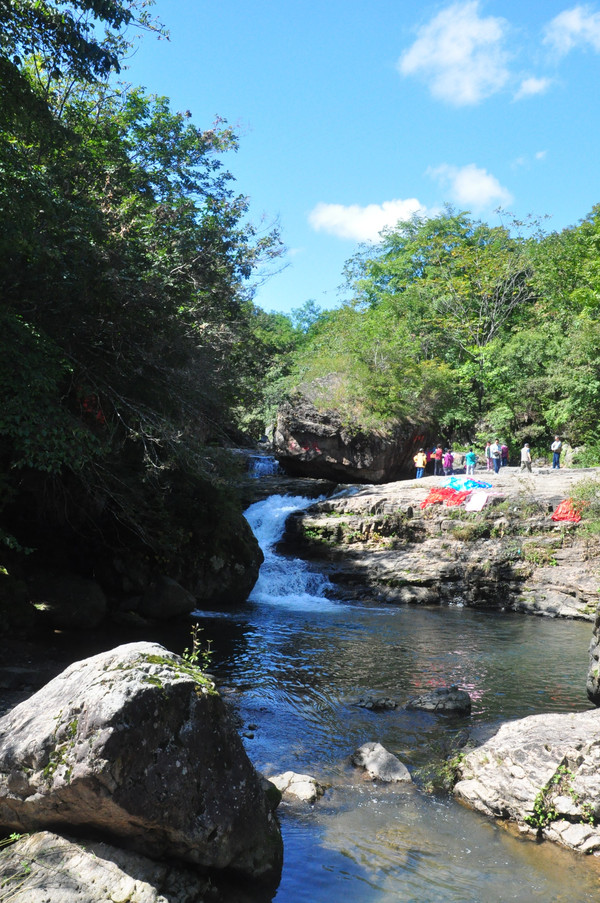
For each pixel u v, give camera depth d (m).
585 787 6.11
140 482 16.22
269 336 50.00
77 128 16.14
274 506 28.05
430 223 52.56
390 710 10.04
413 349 42.88
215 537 18.73
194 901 4.52
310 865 5.54
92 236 12.84
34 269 11.74
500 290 46.47
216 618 16.80
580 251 42.44
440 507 24.25
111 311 13.30
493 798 6.59
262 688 10.87
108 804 4.29
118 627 13.62
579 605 20.25
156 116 19.30
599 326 35.22
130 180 16.34
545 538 22.20
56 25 10.80
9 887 4.23
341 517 24.91
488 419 42.12
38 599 12.52
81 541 15.23
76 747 4.40
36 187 11.33
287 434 34.00
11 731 4.86
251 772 5.18
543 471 28.62
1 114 11.33
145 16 12.38
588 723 6.88
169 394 14.37
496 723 9.48
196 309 17.05
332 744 8.52
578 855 5.88
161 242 16.64
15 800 4.65
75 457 11.52
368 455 33.69
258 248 19.36
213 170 20.36
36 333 11.24
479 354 43.94
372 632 16.34
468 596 21.72
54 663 10.19
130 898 4.23
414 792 7.12
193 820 4.62
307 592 22.02
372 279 55.59
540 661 13.68
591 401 35.75
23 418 11.08
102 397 13.84
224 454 17.33
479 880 5.43
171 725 4.67
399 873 5.50
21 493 14.64
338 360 37.22
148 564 15.83
